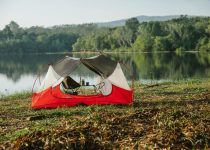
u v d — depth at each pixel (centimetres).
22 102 1872
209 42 12369
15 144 977
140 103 1642
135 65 6212
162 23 15338
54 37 17950
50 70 1672
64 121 1230
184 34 13212
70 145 970
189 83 2488
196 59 7650
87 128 1079
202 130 1048
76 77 4172
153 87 2294
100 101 1617
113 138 1027
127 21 16800
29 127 1195
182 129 1063
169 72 4719
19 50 16612
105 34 16075
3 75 5062
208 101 1627
